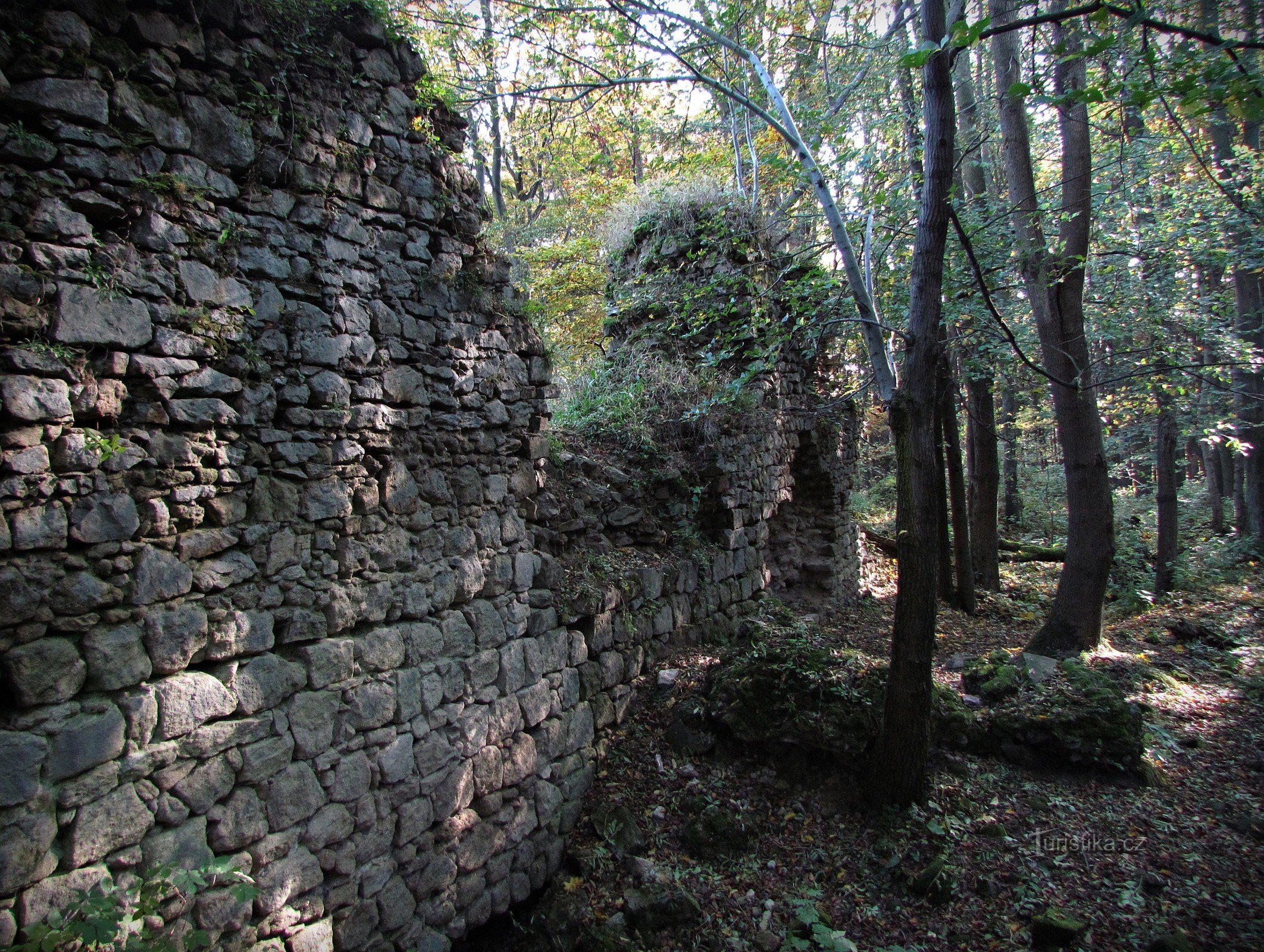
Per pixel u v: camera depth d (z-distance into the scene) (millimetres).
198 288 2947
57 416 2488
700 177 10109
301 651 3291
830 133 7574
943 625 9961
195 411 2912
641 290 9039
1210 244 9109
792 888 4477
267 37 3268
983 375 10555
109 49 2717
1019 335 10500
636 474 6828
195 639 2871
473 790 4145
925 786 5035
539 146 12367
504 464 4629
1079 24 5172
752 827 4852
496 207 13422
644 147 13898
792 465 9938
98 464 2604
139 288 2740
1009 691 6309
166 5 2889
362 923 3463
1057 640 8289
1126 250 9016
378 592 3668
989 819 5008
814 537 10086
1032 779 5539
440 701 3969
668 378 7816
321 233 3479
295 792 3205
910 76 9078
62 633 2510
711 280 8250
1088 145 7883
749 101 5785
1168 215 9219
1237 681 7641
